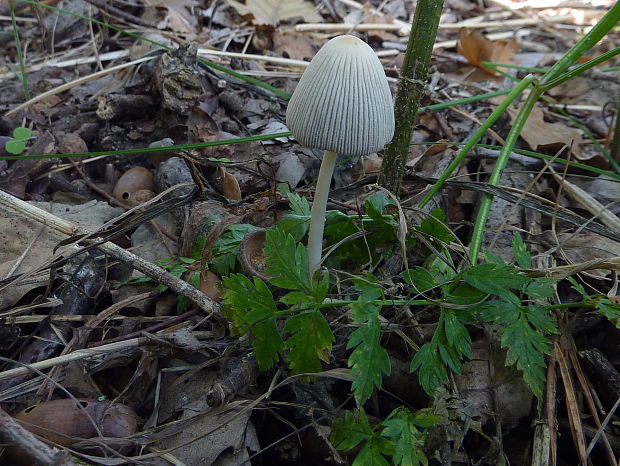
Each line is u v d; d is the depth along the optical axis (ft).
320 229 0.38
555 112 0.71
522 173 0.54
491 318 0.33
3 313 0.38
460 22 0.93
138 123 0.57
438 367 0.33
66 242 0.41
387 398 0.38
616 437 0.35
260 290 0.32
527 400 0.36
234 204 0.46
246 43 0.76
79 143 0.54
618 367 0.38
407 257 0.43
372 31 0.84
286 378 0.35
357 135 0.31
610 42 0.90
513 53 0.79
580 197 0.51
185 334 0.37
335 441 0.31
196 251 0.42
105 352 0.35
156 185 0.51
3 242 0.43
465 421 0.33
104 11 0.74
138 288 0.42
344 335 0.38
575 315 0.38
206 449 0.32
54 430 0.31
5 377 0.34
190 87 0.55
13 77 0.67
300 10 0.83
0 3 0.79
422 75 0.41
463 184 0.45
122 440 0.31
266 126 0.58
